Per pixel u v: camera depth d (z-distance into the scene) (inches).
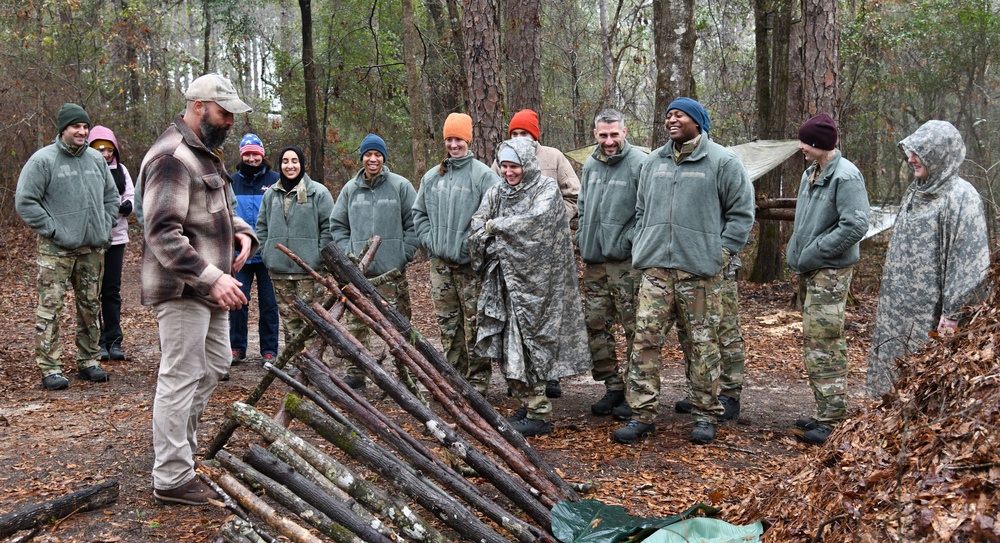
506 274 206.1
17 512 138.8
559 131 879.1
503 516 134.9
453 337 242.1
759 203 412.2
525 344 207.0
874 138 705.0
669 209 203.6
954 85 732.0
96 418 215.8
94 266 261.1
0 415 213.9
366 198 261.6
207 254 151.2
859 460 118.6
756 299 476.1
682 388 275.4
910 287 173.3
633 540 126.2
